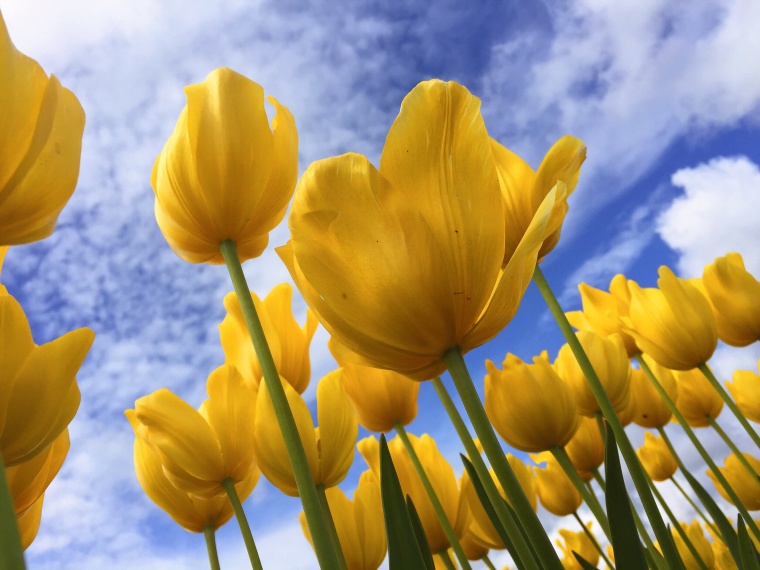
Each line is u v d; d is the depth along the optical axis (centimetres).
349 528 34
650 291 42
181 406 33
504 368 34
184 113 23
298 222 16
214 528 36
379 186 16
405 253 16
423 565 15
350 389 35
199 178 22
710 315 41
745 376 58
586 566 25
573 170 23
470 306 16
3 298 15
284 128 24
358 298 16
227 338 36
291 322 35
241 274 22
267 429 28
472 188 16
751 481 54
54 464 20
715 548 55
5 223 13
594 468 43
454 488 35
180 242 23
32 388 15
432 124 16
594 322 48
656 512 21
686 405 56
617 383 39
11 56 13
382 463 16
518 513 14
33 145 14
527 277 17
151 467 36
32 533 22
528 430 32
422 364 17
